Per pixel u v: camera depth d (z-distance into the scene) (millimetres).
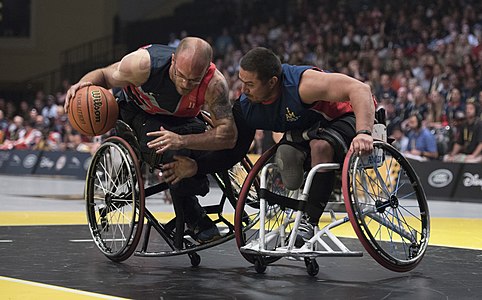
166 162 4574
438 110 13852
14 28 26047
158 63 4375
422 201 4586
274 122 4449
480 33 17312
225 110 4438
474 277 4352
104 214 4938
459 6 19125
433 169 12852
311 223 4469
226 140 4453
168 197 10609
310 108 4340
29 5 25906
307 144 4480
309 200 4395
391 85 16109
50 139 18047
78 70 24703
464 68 15828
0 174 18859
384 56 18297
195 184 4598
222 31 24094
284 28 21828
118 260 4730
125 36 25453
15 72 26078
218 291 3830
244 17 23891
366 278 4293
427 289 3945
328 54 19359
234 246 5672
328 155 4305
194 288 3904
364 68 17469
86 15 25828
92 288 3840
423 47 17250
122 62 4473
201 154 4609
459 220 8516
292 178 4484
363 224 4117
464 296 3750
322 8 21812
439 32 18391
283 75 4344
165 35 25031
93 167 4922
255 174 4488
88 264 4660
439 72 15578
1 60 26094
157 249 5457
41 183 15070
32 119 19734
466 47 16500
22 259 4820
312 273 4363
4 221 7578
